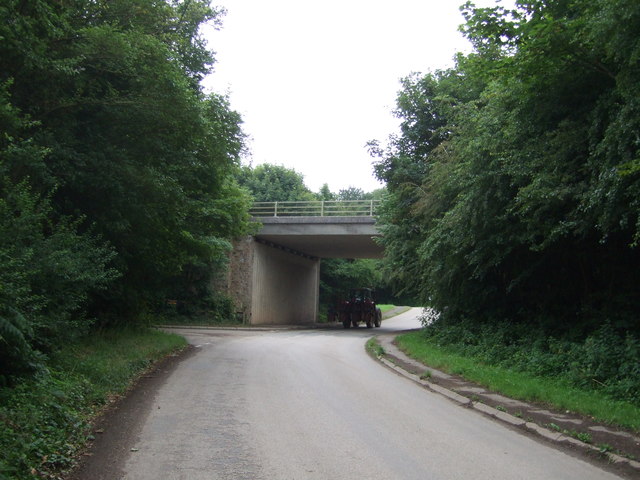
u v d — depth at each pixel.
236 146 16.62
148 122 13.23
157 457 6.20
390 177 26.12
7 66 10.70
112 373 10.67
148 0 13.34
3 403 6.88
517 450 7.02
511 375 12.54
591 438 7.53
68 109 12.44
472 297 19.22
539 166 12.12
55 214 12.54
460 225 15.89
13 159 9.88
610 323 12.84
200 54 17.16
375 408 9.27
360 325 46.50
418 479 5.69
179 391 10.37
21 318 7.76
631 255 13.77
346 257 50.78
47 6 10.26
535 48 10.58
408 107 25.81
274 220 36.34
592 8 9.64
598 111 10.62
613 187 9.45
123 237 15.02
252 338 24.70
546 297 16.59
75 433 6.81
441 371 14.07
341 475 5.73
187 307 35.72
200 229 19.69
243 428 7.61
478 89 18.44
